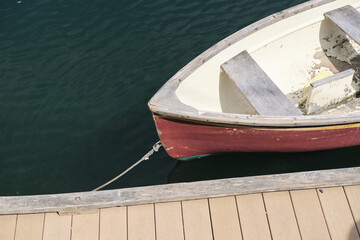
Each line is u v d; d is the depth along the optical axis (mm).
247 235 4320
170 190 4547
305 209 4469
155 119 5207
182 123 5250
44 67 7781
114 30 8336
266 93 5586
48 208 4453
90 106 7117
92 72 7625
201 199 4566
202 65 5758
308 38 6840
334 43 6992
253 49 6379
